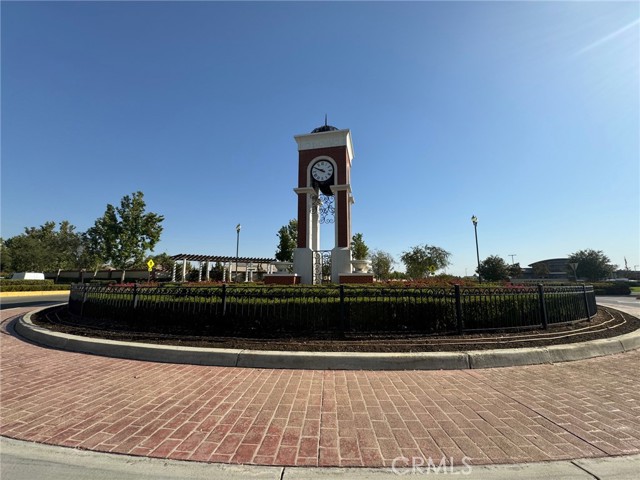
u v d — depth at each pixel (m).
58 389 4.21
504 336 6.29
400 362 5.02
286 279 13.84
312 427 3.20
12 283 26.78
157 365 5.25
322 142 15.74
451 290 6.73
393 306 6.54
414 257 37.44
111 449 2.82
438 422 3.30
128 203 30.55
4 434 3.08
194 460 2.67
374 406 3.68
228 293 6.79
